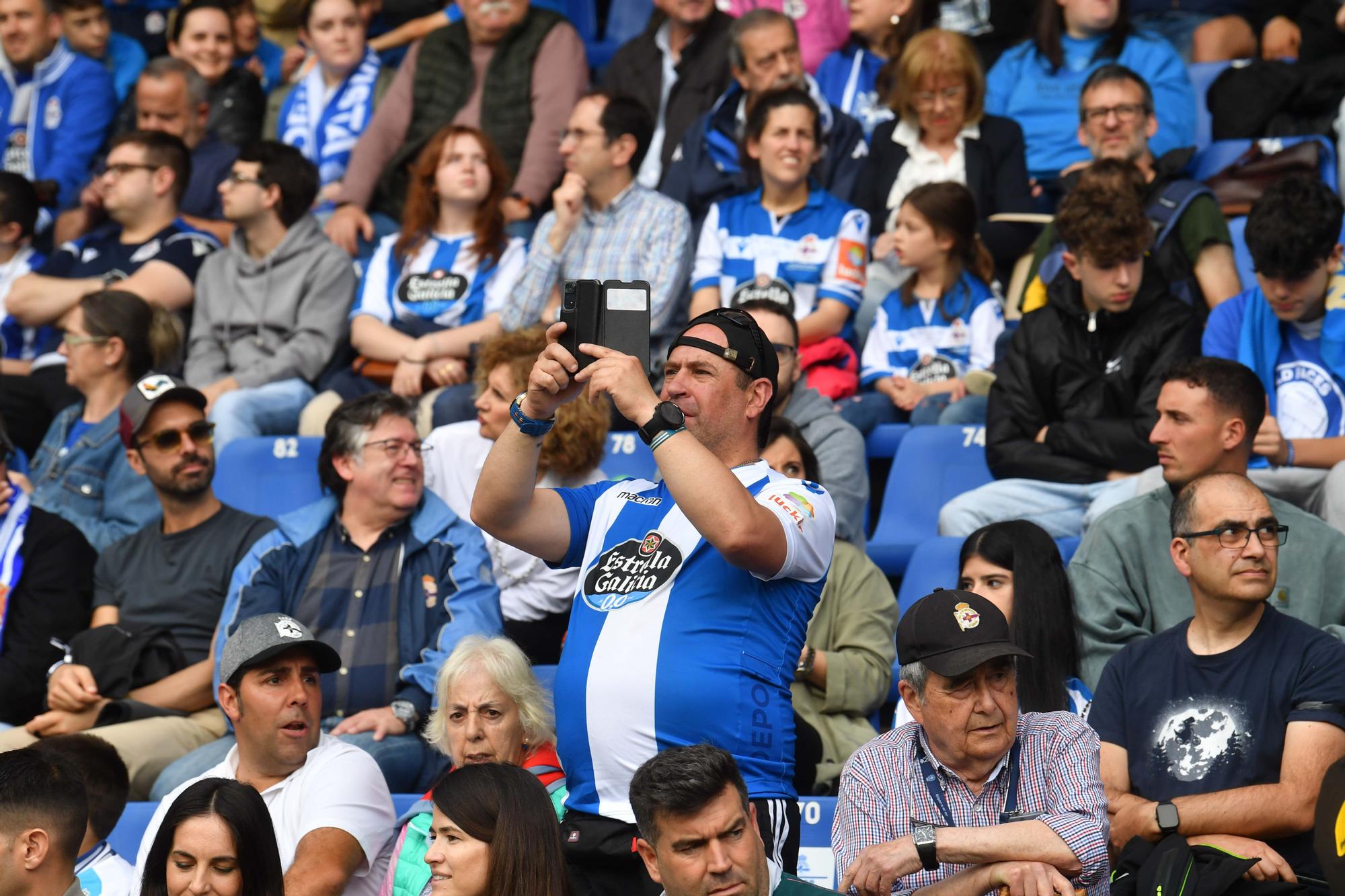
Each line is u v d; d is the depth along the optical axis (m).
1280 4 26.70
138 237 23.97
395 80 26.62
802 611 10.39
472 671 12.96
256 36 29.66
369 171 26.06
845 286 21.61
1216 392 14.70
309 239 22.70
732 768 9.50
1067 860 10.32
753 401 10.50
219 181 26.50
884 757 11.29
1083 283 18.52
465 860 10.52
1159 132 23.73
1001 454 18.42
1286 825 11.76
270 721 12.90
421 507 16.50
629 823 10.13
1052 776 10.91
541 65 26.06
